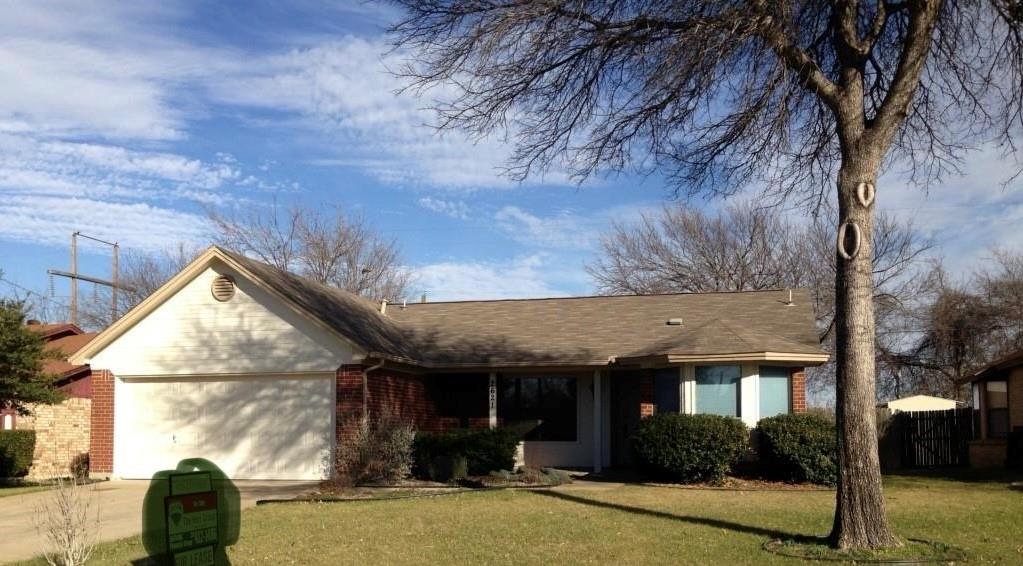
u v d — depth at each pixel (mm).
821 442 18219
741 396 19922
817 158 14070
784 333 21531
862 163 10977
